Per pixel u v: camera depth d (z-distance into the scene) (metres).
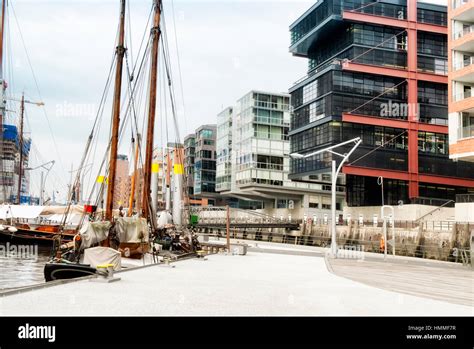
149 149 33.44
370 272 22.39
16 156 89.38
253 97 91.56
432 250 46.12
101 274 13.93
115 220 23.44
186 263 24.42
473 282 18.53
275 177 90.50
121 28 26.50
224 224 82.69
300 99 78.31
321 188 90.81
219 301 10.72
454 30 48.00
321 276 19.11
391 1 70.25
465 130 45.56
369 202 76.44
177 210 38.31
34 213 45.56
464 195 46.91
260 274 19.17
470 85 48.16
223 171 106.19
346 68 67.81
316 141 72.12
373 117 67.88
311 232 72.94
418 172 68.75
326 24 71.25
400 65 70.38
